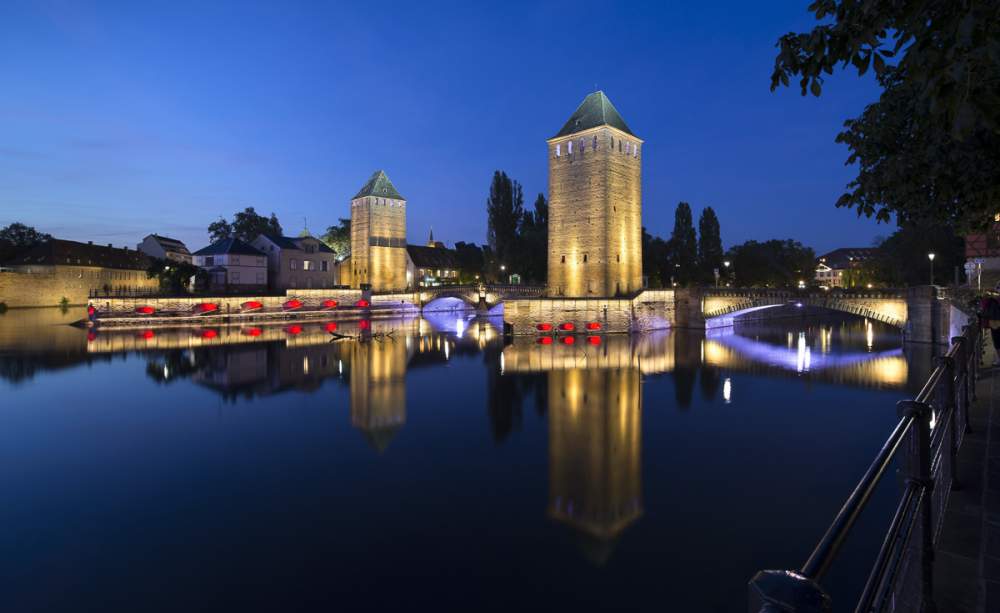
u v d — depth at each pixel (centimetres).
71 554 1427
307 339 6125
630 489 1894
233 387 3634
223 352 5081
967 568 554
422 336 6562
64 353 4884
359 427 2700
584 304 6725
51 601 1214
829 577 1313
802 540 1515
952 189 750
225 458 2220
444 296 9756
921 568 482
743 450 2336
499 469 2105
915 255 7050
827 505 1745
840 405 3166
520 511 1714
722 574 1345
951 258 6819
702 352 5328
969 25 344
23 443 2414
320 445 2405
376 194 10631
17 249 10281
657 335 6800
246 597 1237
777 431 2630
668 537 1536
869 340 6406
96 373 4062
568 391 3566
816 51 501
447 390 3588
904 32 468
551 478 2002
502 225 9800
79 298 9606
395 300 9750
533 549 1472
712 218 11162
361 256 10794
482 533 1562
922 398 499
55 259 9344
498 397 3391
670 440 2488
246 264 9744
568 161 7300
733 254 13075
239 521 1631
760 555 1436
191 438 2500
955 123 360
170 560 1402
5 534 1539
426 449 2353
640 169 7638
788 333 7325
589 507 1734
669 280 10938
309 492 1864
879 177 885
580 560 1411
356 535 1546
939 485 646
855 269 11700
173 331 6662
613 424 2764
